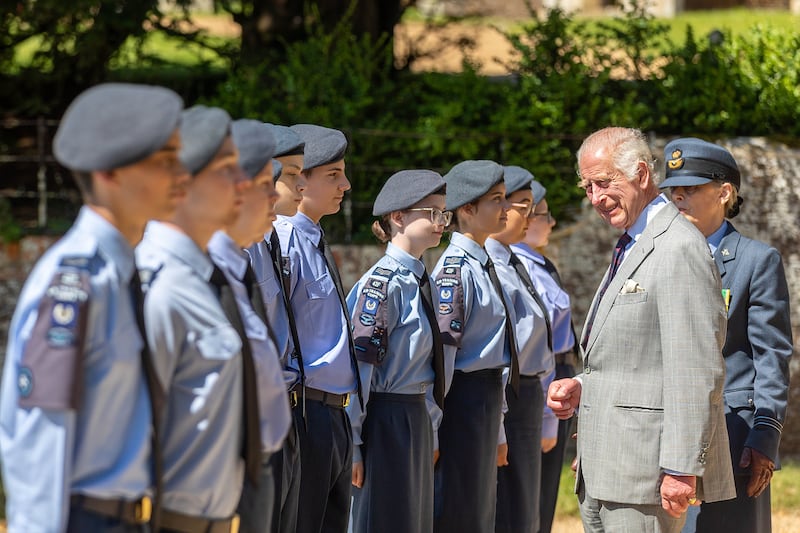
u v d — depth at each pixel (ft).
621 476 14.02
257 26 36.35
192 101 36.73
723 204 16.35
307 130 16.19
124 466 9.02
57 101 36.17
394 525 16.31
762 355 15.88
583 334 15.42
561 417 15.96
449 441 17.80
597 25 34.83
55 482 8.55
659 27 34.24
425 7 53.72
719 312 13.74
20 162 34.96
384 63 36.40
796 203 31.68
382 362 16.31
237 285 11.10
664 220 14.19
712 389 13.53
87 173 9.11
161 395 9.38
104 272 9.00
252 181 11.59
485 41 62.80
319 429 15.31
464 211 18.38
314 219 16.08
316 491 15.33
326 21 36.06
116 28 34.58
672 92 33.30
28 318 8.79
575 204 32.09
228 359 9.85
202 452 9.80
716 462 14.02
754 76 33.60
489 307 18.01
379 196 17.03
